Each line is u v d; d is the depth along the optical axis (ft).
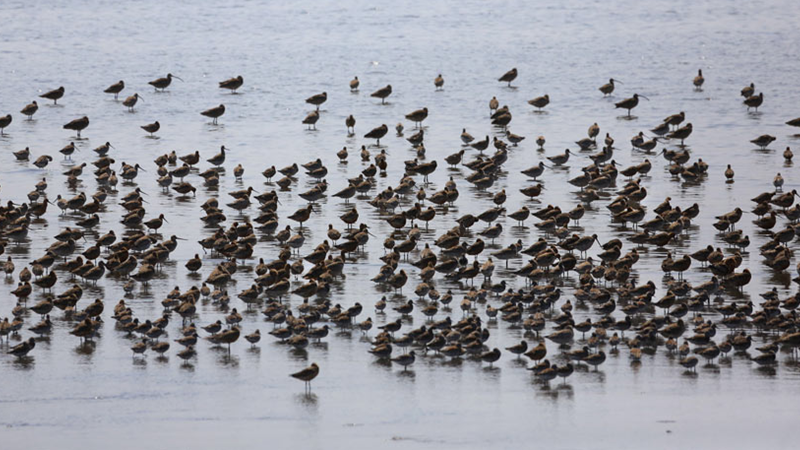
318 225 181.78
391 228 179.52
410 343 126.21
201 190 204.44
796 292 147.13
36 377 119.96
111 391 116.67
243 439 105.91
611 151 223.10
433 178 214.07
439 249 168.14
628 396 116.16
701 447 104.42
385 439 106.01
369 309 141.18
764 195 188.96
